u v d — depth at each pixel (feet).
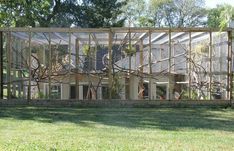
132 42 70.90
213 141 28.60
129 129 33.76
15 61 61.77
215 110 49.98
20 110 47.06
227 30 55.01
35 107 50.98
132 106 53.26
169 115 43.70
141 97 58.75
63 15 110.01
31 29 54.90
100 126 35.29
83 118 40.37
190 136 30.58
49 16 106.93
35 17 78.38
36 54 68.44
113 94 57.98
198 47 69.82
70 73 58.70
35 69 60.03
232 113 46.75
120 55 65.82
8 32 56.24
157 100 53.62
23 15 69.00
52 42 68.44
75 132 31.91
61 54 67.41
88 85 59.36
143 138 29.35
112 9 113.91
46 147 24.40
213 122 38.78
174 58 69.10
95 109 49.19
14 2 48.73
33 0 72.08
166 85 66.85
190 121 39.19
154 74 62.85
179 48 73.31
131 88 58.95
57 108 49.98
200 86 62.28
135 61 66.08
